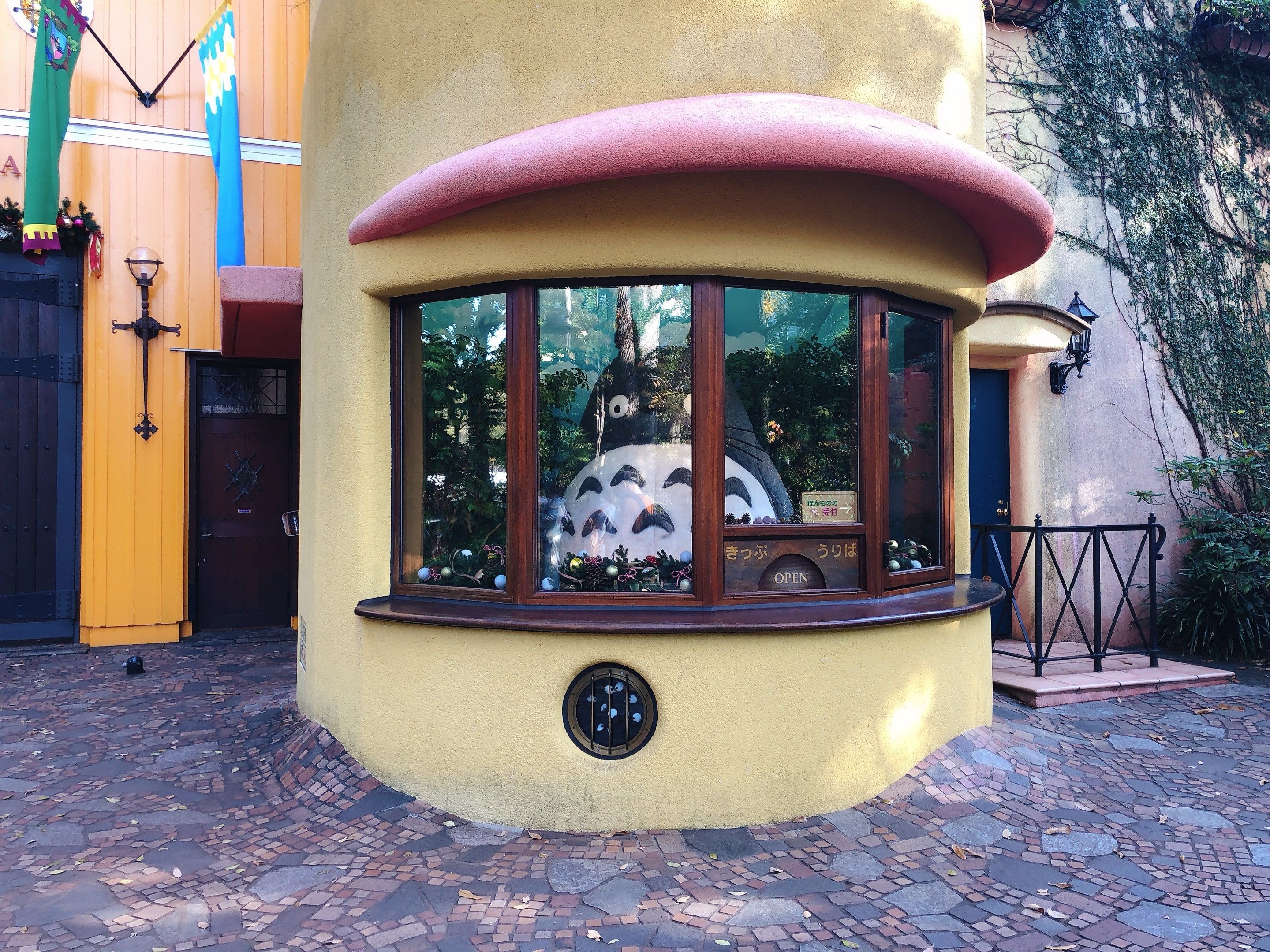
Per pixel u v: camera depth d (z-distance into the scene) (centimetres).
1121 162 718
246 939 265
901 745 376
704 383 362
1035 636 667
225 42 619
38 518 721
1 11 698
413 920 276
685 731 342
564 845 332
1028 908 283
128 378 728
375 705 382
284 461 790
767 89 350
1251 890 294
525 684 349
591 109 352
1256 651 643
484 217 359
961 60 406
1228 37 738
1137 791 384
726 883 300
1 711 528
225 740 471
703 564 362
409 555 409
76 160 714
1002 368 671
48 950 258
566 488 381
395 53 390
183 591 740
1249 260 766
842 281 375
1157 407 716
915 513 425
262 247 759
